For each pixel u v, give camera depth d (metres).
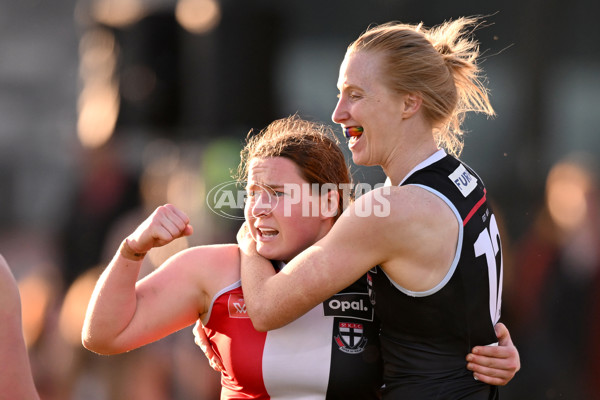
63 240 14.48
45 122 16.31
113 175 14.84
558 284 14.37
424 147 6.98
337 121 7.12
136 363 11.88
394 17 16.64
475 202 6.84
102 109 15.52
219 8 15.93
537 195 15.93
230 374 6.93
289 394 6.85
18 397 5.62
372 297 6.89
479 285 6.64
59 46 16.50
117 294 6.52
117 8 15.84
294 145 6.91
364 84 6.84
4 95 16.27
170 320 6.86
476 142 16.38
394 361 6.80
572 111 16.30
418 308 6.60
